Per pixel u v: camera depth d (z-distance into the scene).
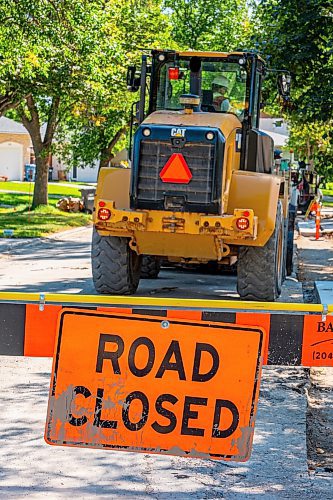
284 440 8.44
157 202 13.99
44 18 23.86
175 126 13.91
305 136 38.41
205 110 15.91
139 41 41.53
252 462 7.79
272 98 23.22
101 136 50.56
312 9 22.27
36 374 10.77
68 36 25.50
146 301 5.93
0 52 23.66
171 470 7.53
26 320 6.08
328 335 5.92
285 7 22.66
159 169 13.95
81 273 20.78
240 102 15.82
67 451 7.91
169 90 16.06
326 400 10.22
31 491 6.89
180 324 5.90
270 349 5.95
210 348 5.89
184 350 5.91
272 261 15.18
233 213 14.27
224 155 13.95
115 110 42.66
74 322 5.99
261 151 16.06
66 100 37.22
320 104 22.08
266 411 9.44
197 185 13.86
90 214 47.59
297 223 43.69
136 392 5.94
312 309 5.89
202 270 20.62
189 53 15.86
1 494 6.80
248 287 15.28
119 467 7.55
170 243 14.60
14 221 37.75
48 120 44.94
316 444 8.47
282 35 22.86
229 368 5.89
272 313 5.91
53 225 37.22
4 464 7.52
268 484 7.25
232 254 15.51
